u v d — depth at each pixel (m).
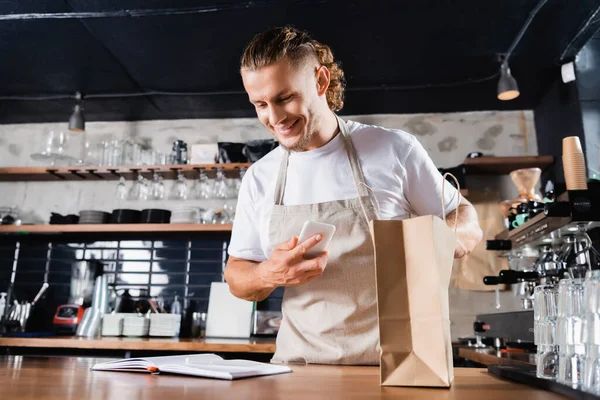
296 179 1.68
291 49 1.40
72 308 3.57
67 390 0.80
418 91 3.74
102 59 3.38
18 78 3.63
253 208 1.77
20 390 0.79
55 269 4.00
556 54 3.26
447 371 0.88
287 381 0.96
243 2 2.78
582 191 1.93
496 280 2.41
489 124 4.00
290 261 1.25
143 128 4.25
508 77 3.17
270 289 1.59
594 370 0.79
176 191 4.04
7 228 3.74
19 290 3.98
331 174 1.65
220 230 3.60
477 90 3.72
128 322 3.45
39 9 2.85
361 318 1.52
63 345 3.07
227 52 3.28
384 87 3.69
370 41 3.15
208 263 3.92
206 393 0.78
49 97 3.91
